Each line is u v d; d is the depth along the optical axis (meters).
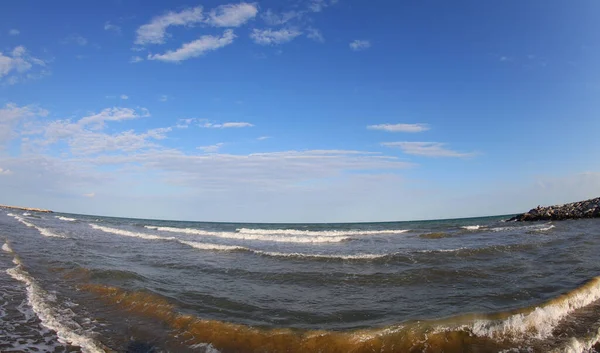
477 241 20.73
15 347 6.14
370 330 6.68
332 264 13.66
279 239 25.20
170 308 8.26
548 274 10.74
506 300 8.30
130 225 47.34
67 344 6.36
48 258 14.34
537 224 34.69
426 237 25.33
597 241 17.88
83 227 35.41
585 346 6.09
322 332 6.72
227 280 11.27
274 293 9.71
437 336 6.44
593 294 8.67
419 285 10.17
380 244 20.92
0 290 9.53
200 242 23.16
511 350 5.96
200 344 6.52
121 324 7.45
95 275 11.27
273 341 6.56
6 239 20.08
